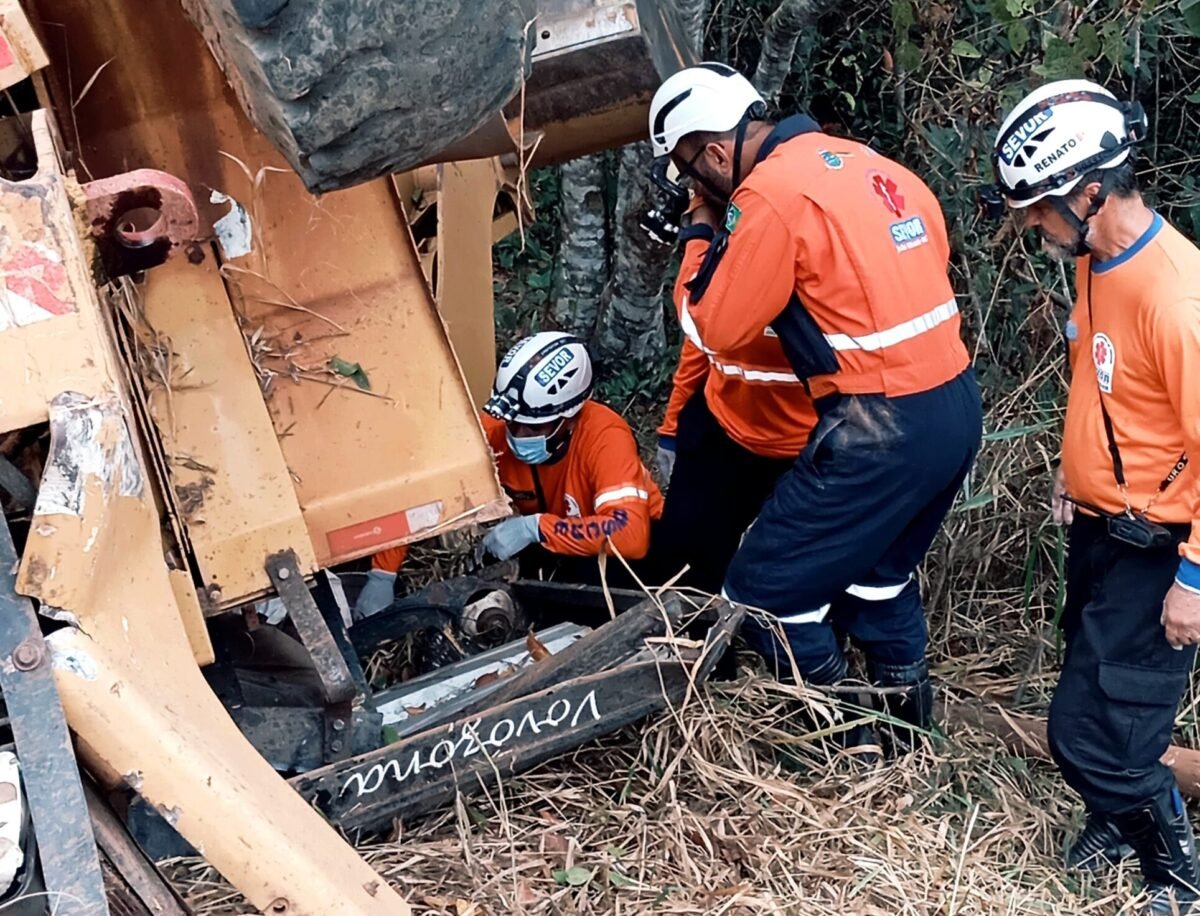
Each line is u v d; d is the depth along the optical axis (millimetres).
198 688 1676
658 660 2645
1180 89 4137
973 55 3572
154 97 2191
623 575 3662
